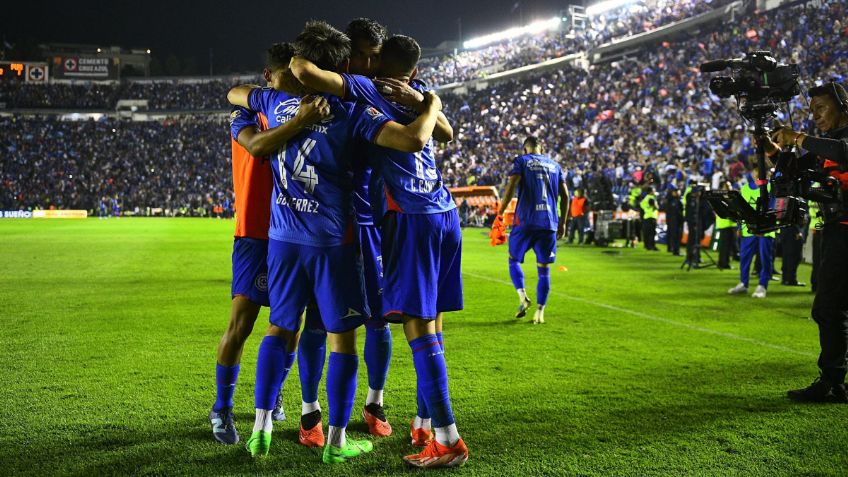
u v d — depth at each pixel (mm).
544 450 3199
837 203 4027
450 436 3010
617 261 14219
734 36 29234
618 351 5426
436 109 3199
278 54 3457
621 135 29703
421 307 3146
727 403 3979
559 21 49781
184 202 50844
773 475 2906
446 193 3457
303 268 3119
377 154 3242
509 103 42000
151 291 8859
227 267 12125
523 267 12859
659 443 3293
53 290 8875
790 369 4828
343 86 3031
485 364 4945
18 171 51875
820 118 4172
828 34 25484
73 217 47188
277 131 3031
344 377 3117
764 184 4289
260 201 3525
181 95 67750
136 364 4852
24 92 65750
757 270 11461
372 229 3486
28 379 4410
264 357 3152
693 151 22969
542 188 6734
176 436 3391
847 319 4008
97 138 57062
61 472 2908
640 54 38062
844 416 3744
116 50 78000
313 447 3297
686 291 9383
